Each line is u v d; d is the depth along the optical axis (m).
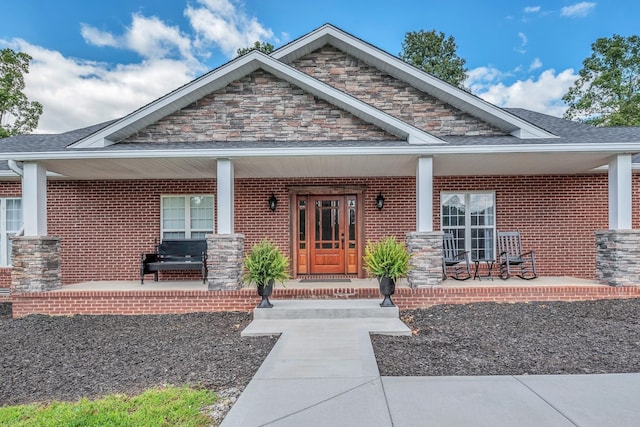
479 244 10.77
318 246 10.90
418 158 7.91
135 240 10.74
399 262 6.94
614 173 8.04
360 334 5.90
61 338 6.27
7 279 10.59
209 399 3.80
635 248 7.86
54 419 3.45
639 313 6.87
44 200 8.32
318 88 8.28
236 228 10.73
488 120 9.30
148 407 3.63
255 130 8.59
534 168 9.70
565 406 3.49
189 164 8.56
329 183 10.70
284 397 3.71
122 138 8.49
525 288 7.78
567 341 5.57
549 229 10.55
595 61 27.25
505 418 3.28
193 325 6.92
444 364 4.71
